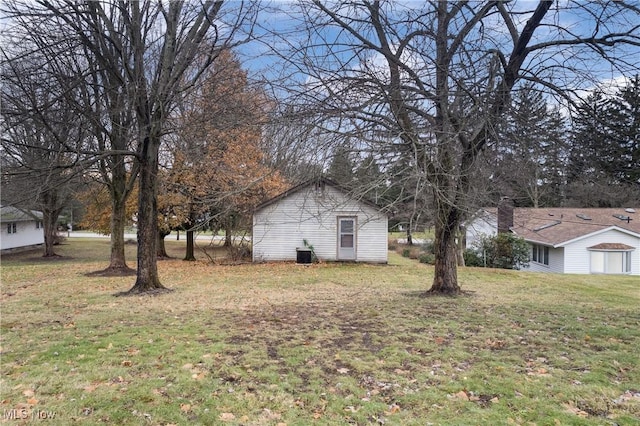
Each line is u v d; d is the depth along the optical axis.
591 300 9.44
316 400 3.77
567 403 3.72
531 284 12.66
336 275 14.26
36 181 9.89
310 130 5.83
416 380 4.23
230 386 4.05
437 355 4.99
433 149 5.60
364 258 18.30
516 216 15.08
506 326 6.43
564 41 6.67
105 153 9.05
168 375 4.31
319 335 5.85
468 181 6.62
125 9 8.90
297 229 18.55
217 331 6.07
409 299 8.90
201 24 9.48
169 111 10.17
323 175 6.37
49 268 16.05
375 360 4.81
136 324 6.55
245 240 20.56
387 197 6.18
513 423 3.34
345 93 5.90
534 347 5.33
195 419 3.39
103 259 24.11
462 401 3.75
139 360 4.75
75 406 3.58
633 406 3.65
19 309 7.91
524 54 7.08
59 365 4.59
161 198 17.00
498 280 13.49
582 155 6.16
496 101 5.94
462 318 6.96
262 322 6.68
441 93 5.91
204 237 39.59
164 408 3.57
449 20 6.61
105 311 7.69
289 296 9.57
